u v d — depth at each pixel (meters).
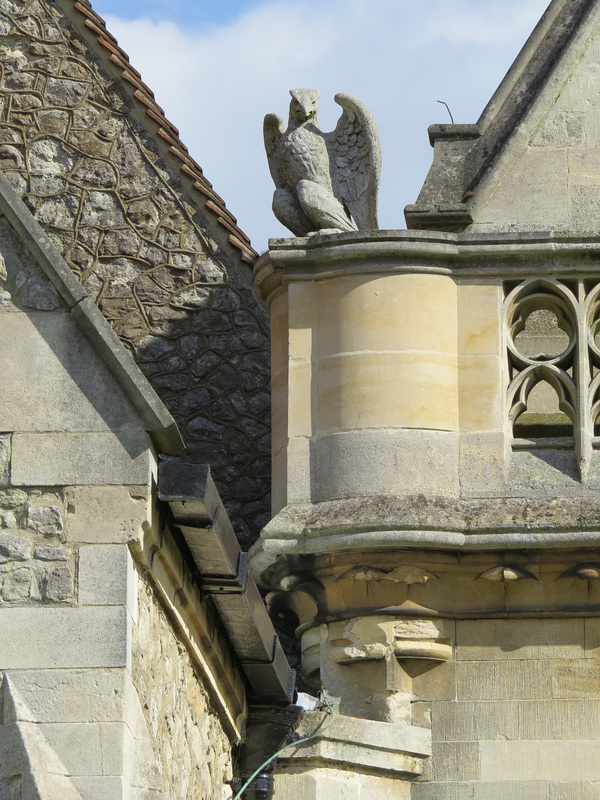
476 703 23.16
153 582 15.94
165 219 29.31
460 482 23.44
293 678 22.14
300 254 24.22
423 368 23.72
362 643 23.30
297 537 23.16
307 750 21.59
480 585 23.34
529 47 25.81
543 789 22.77
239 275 29.14
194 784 18.23
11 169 29.44
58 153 29.50
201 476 15.41
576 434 23.47
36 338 15.45
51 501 15.12
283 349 24.39
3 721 14.38
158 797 14.82
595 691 23.03
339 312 24.03
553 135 25.08
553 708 23.05
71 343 15.45
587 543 22.64
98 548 14.98
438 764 22.95
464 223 24.84
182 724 17.59
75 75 29.78
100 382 15.35
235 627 19.06
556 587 23.25
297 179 25.64
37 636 14.70
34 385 15.37
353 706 23.41
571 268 23.86
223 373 28.77
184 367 28.78
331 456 23.59
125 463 15.17
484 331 23.95
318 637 23.92
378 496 23.19
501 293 24.08
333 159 25.72
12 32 29.89
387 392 23.64
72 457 15.20
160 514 15.60
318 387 23.95
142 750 14.99
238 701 20.67
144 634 15.66
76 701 14.50
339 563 23.34
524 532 22.75
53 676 14.57
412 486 23.28
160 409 15.22
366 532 22.80
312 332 24.17
